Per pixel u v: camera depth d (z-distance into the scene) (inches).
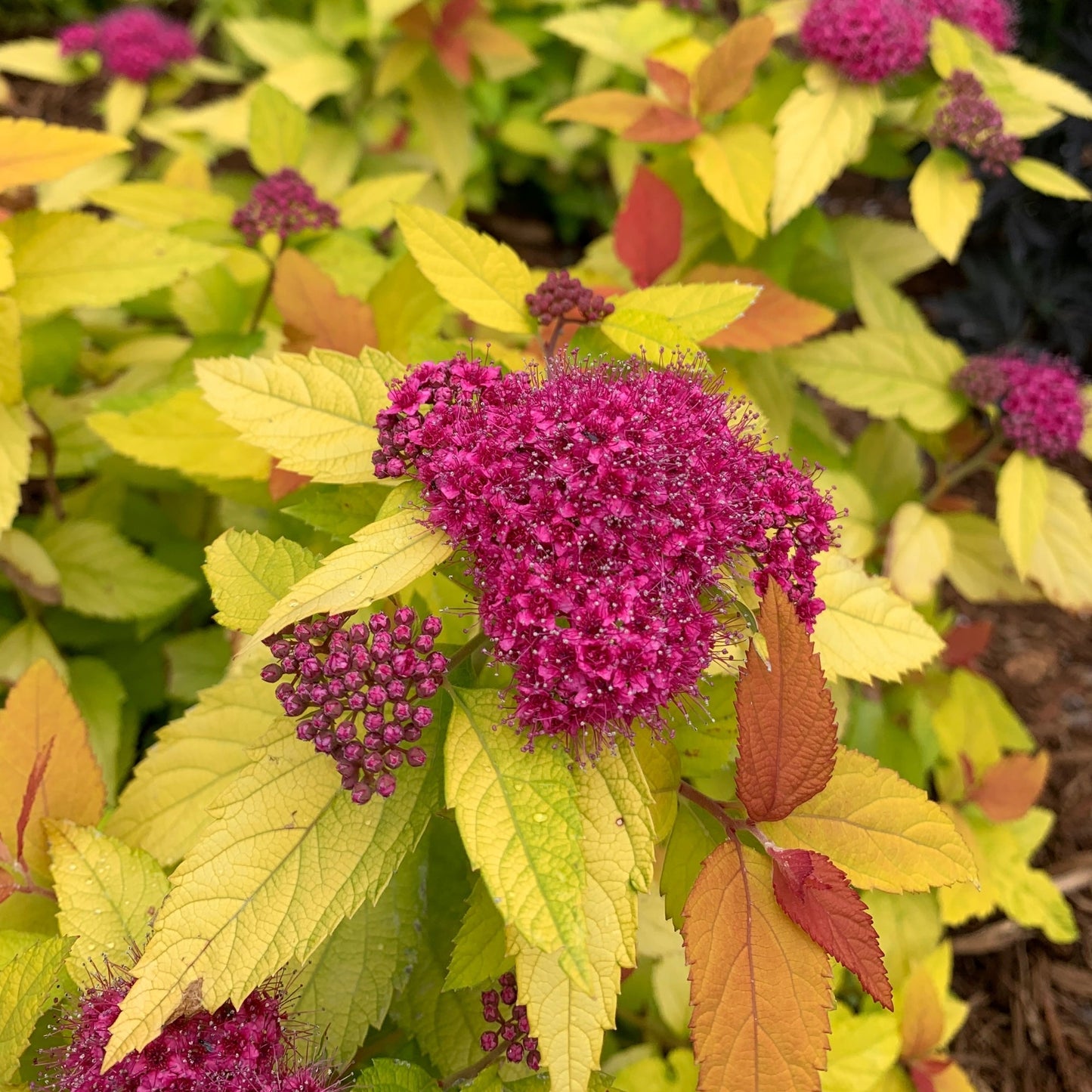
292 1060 6.6
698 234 12.8
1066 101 12.2
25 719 7.7
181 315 12.2
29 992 6.3
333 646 6.1
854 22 10.7
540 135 20.8
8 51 17.7
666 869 6.9
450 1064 7.8
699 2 15.3
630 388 6.5
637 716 5.9
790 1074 5.8
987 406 11.3
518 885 5.4
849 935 6.0
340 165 18.3
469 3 17.3
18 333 8.7
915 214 11.3
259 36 18.8
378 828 6.2
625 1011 10.6
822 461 13.3
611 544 5.9
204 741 8.0
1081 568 11.1
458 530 6.0
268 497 9.7
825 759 6.2
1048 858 14.2
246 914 5.9
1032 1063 12.4
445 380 6.4
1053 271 21.2
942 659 13.6
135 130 18.6
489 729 6.0
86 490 12.2
